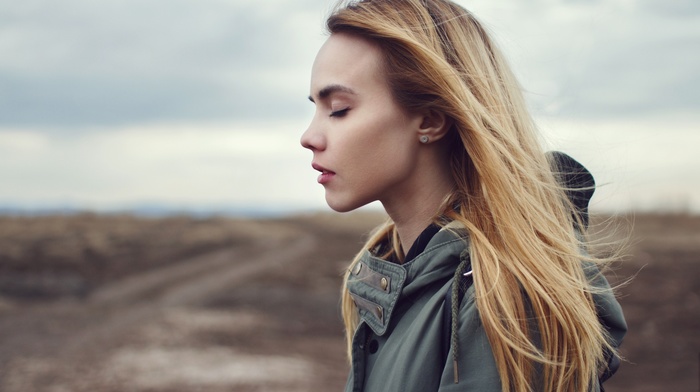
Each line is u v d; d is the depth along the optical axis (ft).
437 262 3.39
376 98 3.47
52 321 50.88
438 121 3.49
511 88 3.79
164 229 170.40
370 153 3.46
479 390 3.04
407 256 3.58
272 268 95.30
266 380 31.81
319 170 3.60
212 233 174.70
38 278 75.00
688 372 32.76
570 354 3.10
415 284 3.42
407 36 3.40
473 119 3.34
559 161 3.83
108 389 29.81
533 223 3.30
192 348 40.14
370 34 3.48
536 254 3.19
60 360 36.37
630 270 79.46
